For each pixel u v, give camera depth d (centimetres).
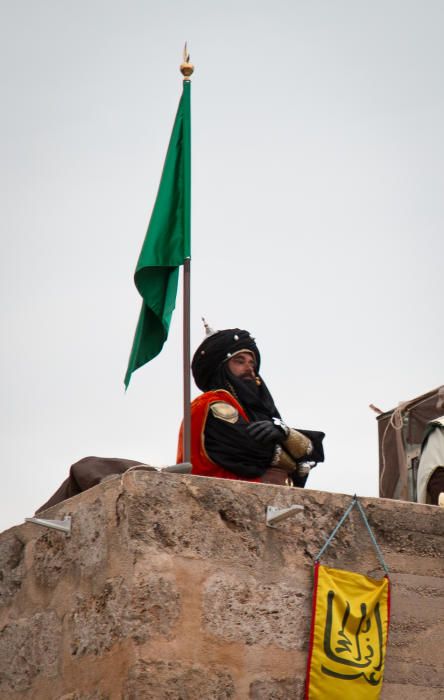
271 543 1242
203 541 1216
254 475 1375
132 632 1166
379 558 1280
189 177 1399
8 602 1388
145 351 1395
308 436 1436
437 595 1291
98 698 1196
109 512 1240
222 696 1175
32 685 1310
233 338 1473
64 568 1301
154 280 1388
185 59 1439
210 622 1194
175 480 1225
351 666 1217
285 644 1215
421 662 1262
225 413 1384
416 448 1706
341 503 1286
